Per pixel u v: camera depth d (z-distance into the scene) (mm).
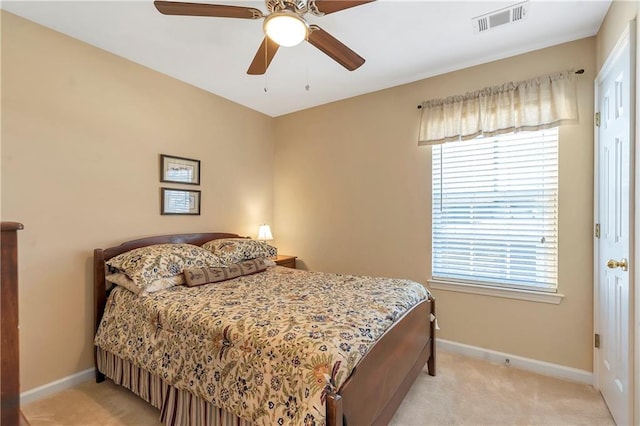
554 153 2305
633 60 1493
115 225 2424
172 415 1679
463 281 2666
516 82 2396
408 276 2945
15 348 775
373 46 2322
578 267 2215
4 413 754
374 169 3148
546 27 2088
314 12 1527
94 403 1985
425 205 2846
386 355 1511
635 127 1488
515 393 2059
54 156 2104
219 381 1445
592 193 2156
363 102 3217
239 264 2674
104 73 2359
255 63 2012
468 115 2582
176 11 1509
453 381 2211
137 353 1866
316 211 3566
